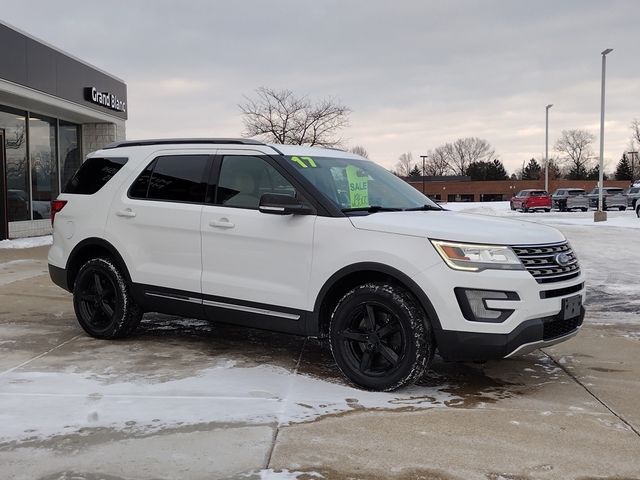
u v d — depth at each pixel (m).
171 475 3.21
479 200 83.38
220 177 5.44
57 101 15.73
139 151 6.08
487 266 4.26
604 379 5.03
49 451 3.48
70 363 5.23
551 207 41.66
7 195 15.56
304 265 4.83
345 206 4.95
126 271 5.84
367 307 4.57
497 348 4.25
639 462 3.44
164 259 5.61
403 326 4.41
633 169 95.19
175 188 5.68
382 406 4.27
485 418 4.07
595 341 6.30
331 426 3.88
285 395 4.45
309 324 4.84
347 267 4.62
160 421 3.92
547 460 3.45
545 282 4.43
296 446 3.57
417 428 3.88
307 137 30.16
